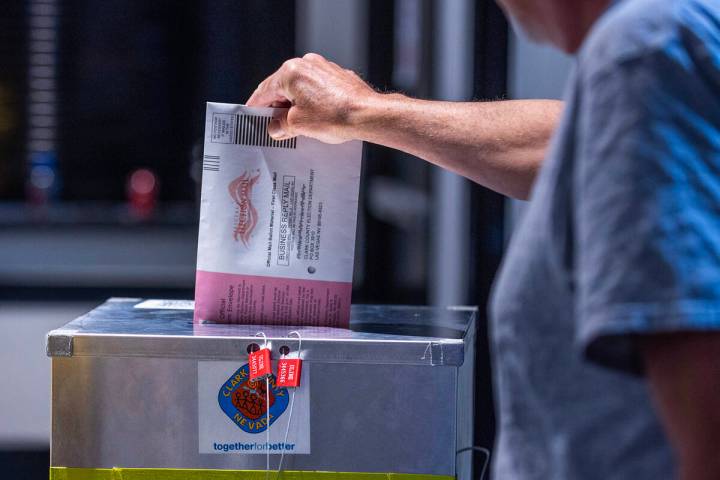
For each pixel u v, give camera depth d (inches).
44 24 599.8
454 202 335.9
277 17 609.3
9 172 606.9
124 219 601.6
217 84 620.4
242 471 123.3
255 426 122.8
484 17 291.1
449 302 340.2
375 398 122.8
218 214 132.6
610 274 75.7
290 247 132.8
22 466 405.1
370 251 572.7
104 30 610.2
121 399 122.7
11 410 458.9
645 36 77.9
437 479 123.3
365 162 578.9
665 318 73.6
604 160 77.4
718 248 74.7
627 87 77.2
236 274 132.6
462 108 136.9
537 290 86.1
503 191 138.6
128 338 121.4
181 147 630.5
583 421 85.2
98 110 617.6
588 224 77.7
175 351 121.6
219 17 615.5
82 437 123.1
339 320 133.0
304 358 121.7
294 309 133.0
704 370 73.7
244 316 133.1
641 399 82.7
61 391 122.7
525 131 134.5
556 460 86.9
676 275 73.9
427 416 123.0
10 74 600.1
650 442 82.7
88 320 134.0
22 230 578.2
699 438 73.9
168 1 614.9
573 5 87.0
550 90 250.4
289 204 132.6
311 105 132.0
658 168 75.4
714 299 73.4
